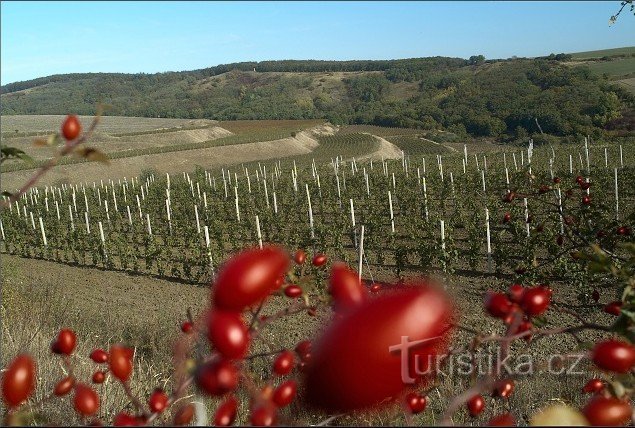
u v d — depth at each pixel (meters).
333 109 110.38
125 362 1.35
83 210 26.94
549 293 1.32
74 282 14.72
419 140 71.06
